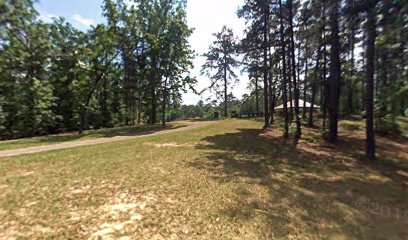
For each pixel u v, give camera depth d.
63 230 5.14
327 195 7.88
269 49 22.17
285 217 6.11
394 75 14.22
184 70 34.19
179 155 12.30
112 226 5.36
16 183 7.85
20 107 26.12
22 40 27.73
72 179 8.30
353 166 12.08
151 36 32.06
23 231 5.07
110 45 29.86
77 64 29.02
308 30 17.83
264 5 19.58
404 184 9.75
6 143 17.59
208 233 5.25
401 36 10.62
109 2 30.03
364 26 11.72
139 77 35.34
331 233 5.48
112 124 37.78
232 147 14.86
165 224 5.53
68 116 32.50
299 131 19.02
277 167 10.96
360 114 32.25
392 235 5.60
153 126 30.81
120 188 7.54
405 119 24.88
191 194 7.29
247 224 5.68
